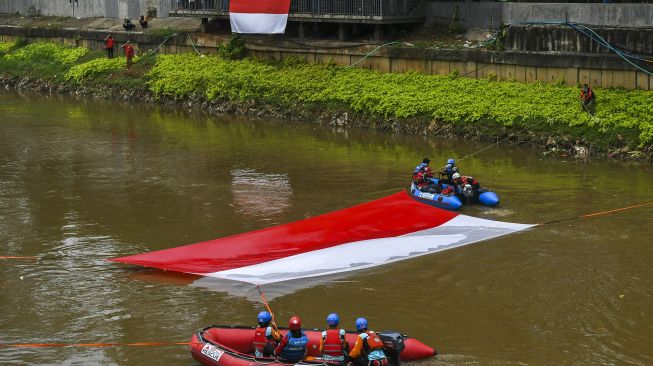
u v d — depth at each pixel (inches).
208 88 1983.3
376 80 1793.8
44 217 1170.0
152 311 864.3
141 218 1165.1
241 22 2001.7
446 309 860.0
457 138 1594.5
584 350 762.8
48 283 939.3
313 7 1903.3
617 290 896.9
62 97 2196.1
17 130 1761.8
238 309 867.4
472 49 1701.5
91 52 2368.4
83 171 1418.6
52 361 759.1
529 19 1710.1
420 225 1109.1
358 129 1715.1
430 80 1733.5
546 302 870.4
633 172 1349.7
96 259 1011.9
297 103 1833.2
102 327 828.6
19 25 2640.3
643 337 787.4
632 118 1459.2
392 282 932.0
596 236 1061.1
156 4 2388.0
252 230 1111.6
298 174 1386.6
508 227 1099.3
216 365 706.8
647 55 1509.6
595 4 1612.9
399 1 1825.8
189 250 1019.3
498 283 923.4
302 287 920.9
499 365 733.9
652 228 1085.1
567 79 1595.7
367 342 676.7
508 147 1525.6
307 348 715.4
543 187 1279.5
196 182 1344.7
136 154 1540.4
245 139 1657.2
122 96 2122.3
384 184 1318.9
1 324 837.2
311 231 1078.4
